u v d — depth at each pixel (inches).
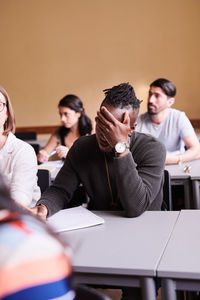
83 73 245.3
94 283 50.6
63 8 243.4
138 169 70.4
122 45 238.4
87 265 49.6
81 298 35.9
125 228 62.3
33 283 21.1
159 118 130.3
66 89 248.4
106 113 64.4
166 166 116.1
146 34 234.7
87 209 74.1
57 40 246.4
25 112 254.7
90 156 71.9
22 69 252.4
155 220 65.3
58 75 248.4
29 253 21.6
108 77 242.1
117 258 51.3
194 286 47.3
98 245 56.0
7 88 255.3
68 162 74.4
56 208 69.7
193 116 233.5
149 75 236.8
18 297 20.6
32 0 246.5
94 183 72.6
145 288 48.4
